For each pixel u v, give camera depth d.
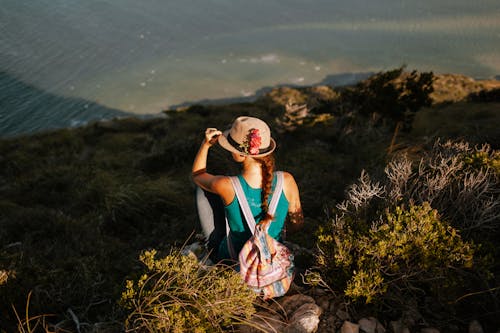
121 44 104.38
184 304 2.63
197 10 142.50
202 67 89.94
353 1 169.12
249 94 76.44
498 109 17.94
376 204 3.82
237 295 2.71
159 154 13.24
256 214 2.77
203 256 3.59
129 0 141.62
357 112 14.50
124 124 29.36
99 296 3.99
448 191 3.61
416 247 2.80
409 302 2.83
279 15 147.75
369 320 2.73
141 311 2.69
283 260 2.88
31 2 127.50
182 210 8.03
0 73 77.69
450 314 2.80
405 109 13.98
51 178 12.12
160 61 94.12
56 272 4.14
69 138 23.20
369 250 2.85
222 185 2.76
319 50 104.69
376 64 95.25
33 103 67.12
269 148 2.80
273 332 2.73
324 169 9.32
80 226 6.91
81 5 130.75
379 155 7.70
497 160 3.79
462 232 3.30
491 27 124.50
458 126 10.51
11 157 18.55
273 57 98.06
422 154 6.07
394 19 145.00
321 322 2.80
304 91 48.94
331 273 3.05
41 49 93.56
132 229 7.48
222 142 2.75
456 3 160.25
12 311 3.60
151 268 3.07
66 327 3.47
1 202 9.26
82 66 86.50
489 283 2.94
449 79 54.84
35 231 6.59
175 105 71.06
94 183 10.22
